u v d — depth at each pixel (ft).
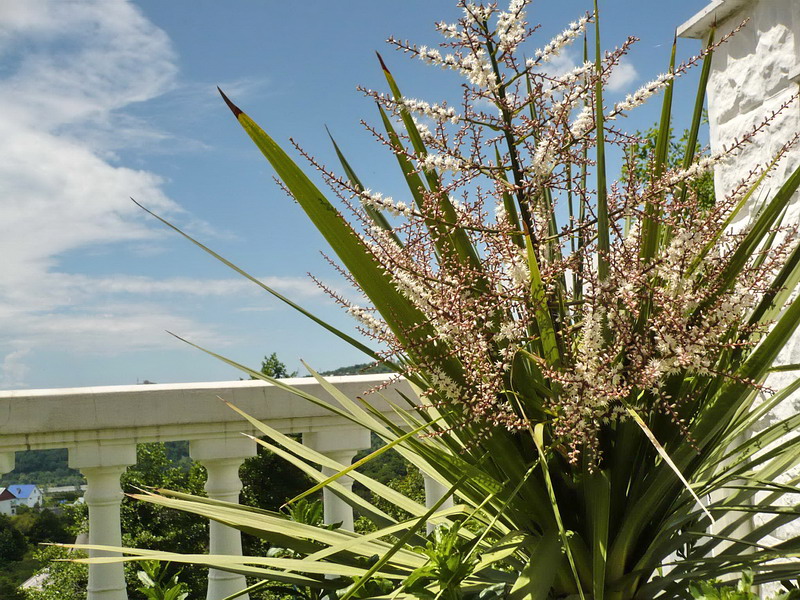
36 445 7.29
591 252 4.09
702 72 4.36
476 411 3.77
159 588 5.33
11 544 37.83
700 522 5.06
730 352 4.09
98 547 4.44
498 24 3.99
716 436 4.19
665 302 3.69
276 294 4.18
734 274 3.95
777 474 5.05
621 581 4.09
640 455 4.23
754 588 7.95
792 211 8.40
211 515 4.82
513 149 4.17
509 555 4.53
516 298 3.98
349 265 3.74
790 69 8.54
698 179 4.19
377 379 8.89
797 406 8.18
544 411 3.91
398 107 4.17
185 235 4.00
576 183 4.52
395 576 4.38
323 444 8.67
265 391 8.25
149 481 50.42
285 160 3.45
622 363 3.89
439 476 5.55
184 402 7.84
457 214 4.27
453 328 3.83
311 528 4.84
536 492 4.09
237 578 7.95
